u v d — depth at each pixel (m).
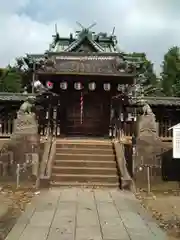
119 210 9.32
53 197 10.84
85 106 19.39
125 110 17.28
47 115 16.28
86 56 20.72
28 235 7.06
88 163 13.46
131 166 13.32
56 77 17.53
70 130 19.25
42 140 14.91
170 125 16.39
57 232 7.28
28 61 21.75
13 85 44.47
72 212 8.99
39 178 12.29
